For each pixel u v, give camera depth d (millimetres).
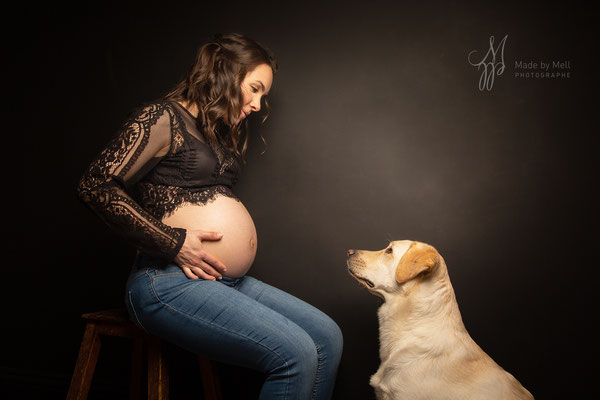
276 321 1363
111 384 2418
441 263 1694
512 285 2029
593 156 1966
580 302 1968
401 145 2141
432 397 1512
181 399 2352
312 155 2236
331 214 2217
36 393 2500
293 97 2252
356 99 2186
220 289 1397
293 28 2244
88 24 2486
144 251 1352
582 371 1961
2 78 2576
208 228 1448
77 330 2492
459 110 2082
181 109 1488
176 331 1382
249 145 2295
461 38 2078
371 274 1787
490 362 1593
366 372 2168
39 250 2541
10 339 2574
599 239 1954
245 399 2266
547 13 2004
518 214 2027
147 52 2412
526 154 2023
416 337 1631
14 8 2566
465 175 2076
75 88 2502
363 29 2176
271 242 2283
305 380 1340
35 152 2547
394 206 2148
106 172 1291
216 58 1557
